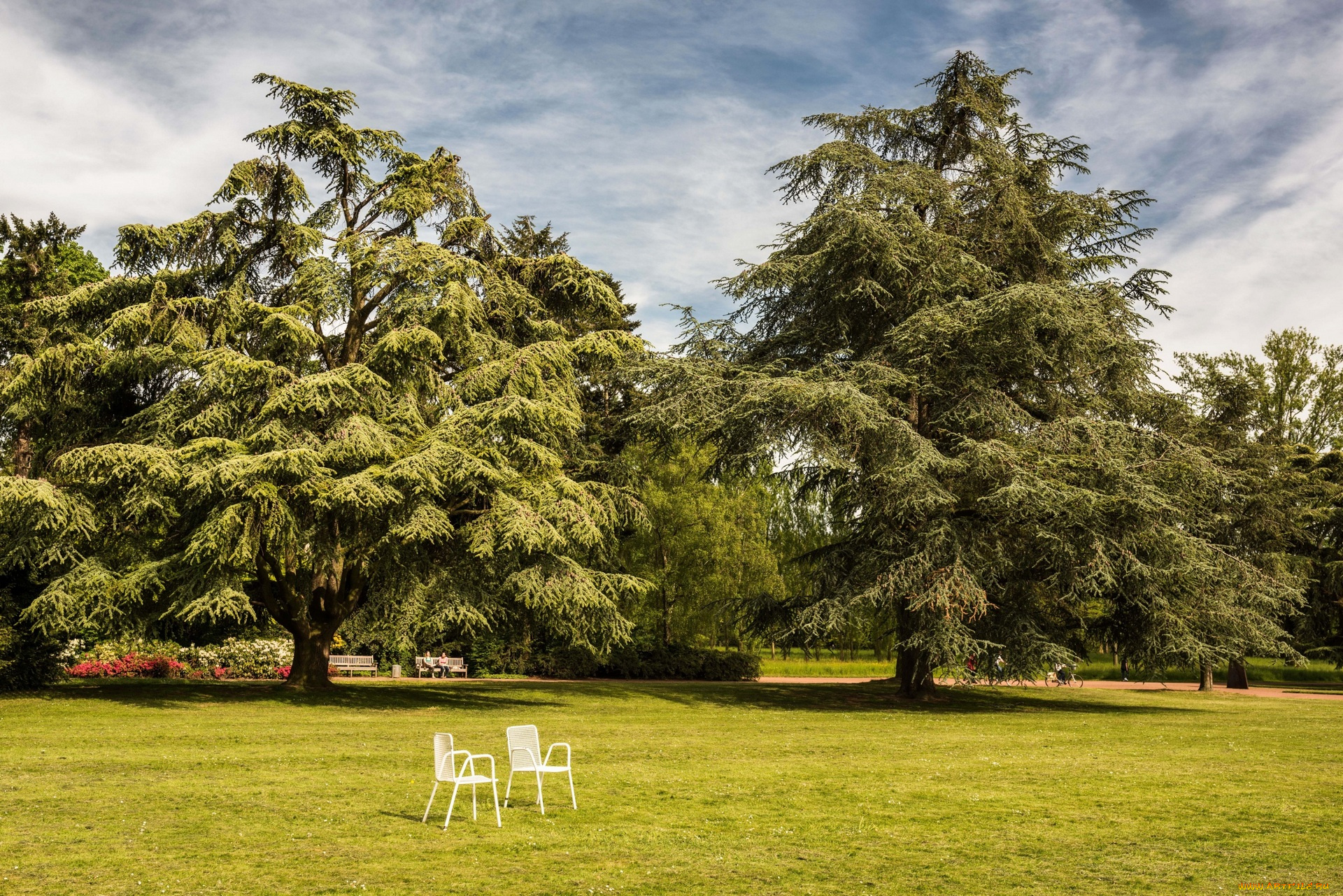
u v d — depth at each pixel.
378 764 13.28
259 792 10.84
